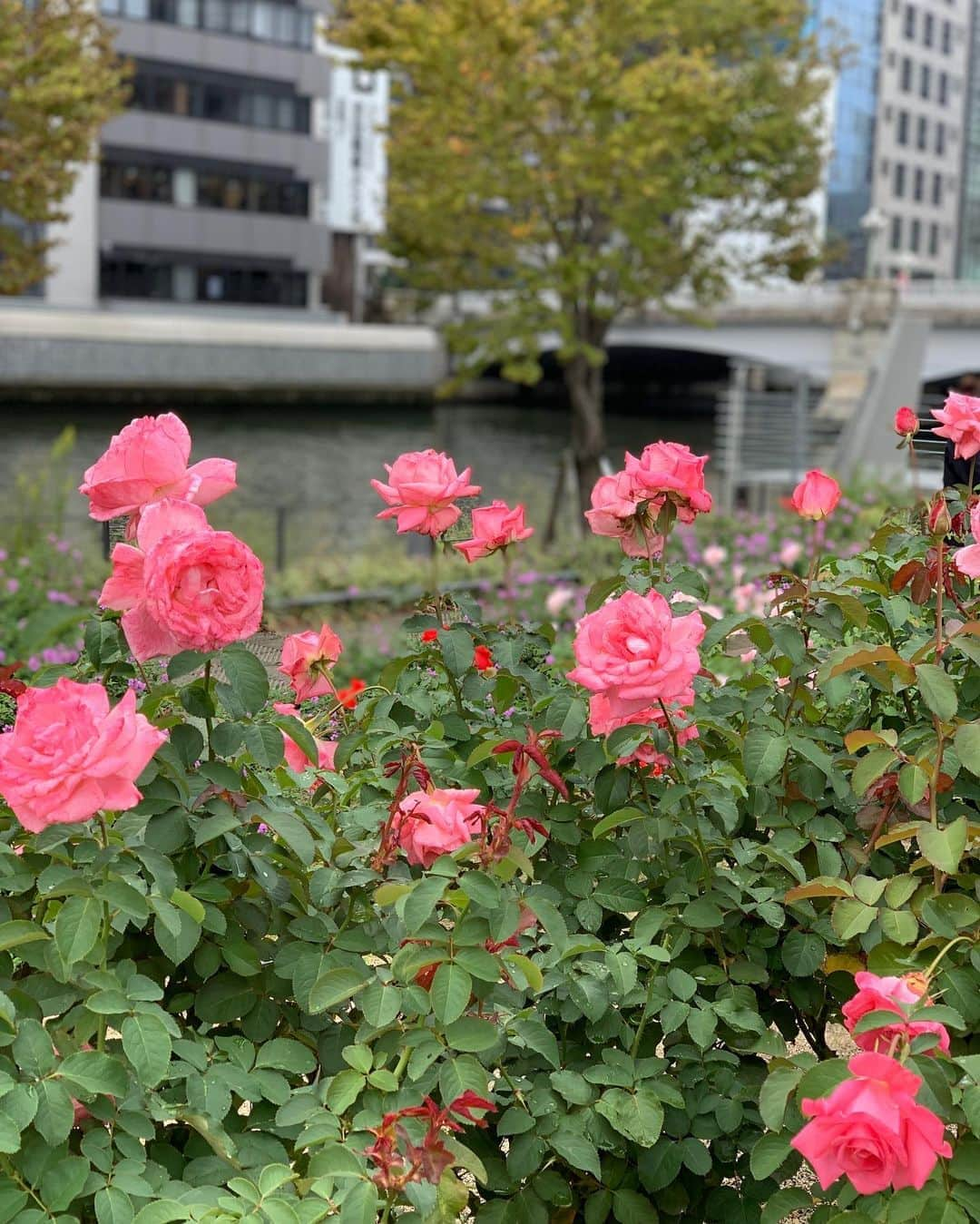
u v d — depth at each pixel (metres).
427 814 2.18
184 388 48.44
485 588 11.80
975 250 91.50
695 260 23.78
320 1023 2.27
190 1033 2.17
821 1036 2.68
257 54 57.97
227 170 58.12
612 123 20.42
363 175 67.69
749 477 22.05
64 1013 2.05
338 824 2.53
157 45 55.41
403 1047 2.07
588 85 19.66
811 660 2.68
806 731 2.61
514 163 20.00
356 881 2.21
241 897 2.27
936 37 86.12
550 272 21.59
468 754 2.76
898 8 82.38
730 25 21.05
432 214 20.94
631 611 2.12
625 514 2.76
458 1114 1.86
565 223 22.30
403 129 21.55
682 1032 2.44
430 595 2.87
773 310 41.62
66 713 1.78
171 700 2.39
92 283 54.44
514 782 2.58
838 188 82.94
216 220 57.97
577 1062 2.40
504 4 18.72
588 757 2.53
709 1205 2.45
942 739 2.33
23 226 52.19
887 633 2.88
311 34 59.41
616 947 2.29
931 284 39.75
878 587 2.68
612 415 59.50
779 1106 2.00
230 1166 2.03
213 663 2.26
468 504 2.94
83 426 40.91
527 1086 2.24
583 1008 2.21
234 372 49.88
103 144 54.44
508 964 2.10
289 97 59.34
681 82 19.72
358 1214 1.77
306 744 2.27
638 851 2.46
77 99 18.36
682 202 20.92
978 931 2.25
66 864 2.04
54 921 2.01
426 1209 1.75
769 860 2.55
